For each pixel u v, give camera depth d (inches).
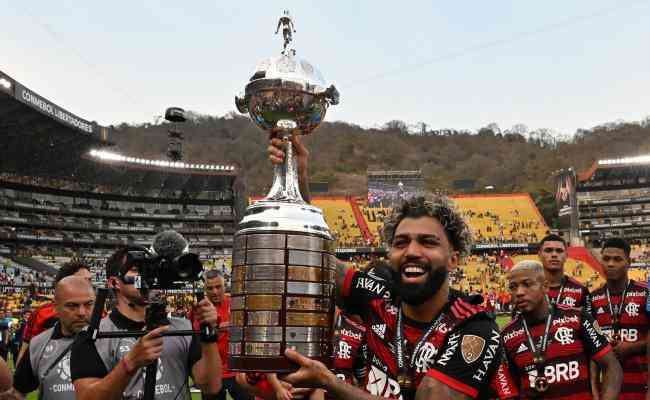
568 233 2581.2
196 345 141.5
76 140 1820.9
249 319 73.0
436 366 83.8
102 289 110.8
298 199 82.2
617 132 4975.4
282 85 85.1
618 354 202.5
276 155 86.0
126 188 2303.2
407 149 5807.1
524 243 2380.7
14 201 1948.8
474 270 2128.4
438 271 85.6
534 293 169.2
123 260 132.0
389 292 97.3
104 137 1851.6
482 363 83.9
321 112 89.8
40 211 2031.3
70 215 2128.4
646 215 2755.9
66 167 2030.0
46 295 1497.3
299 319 72.8
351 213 2689.5
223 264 2034.9
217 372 139.3
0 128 1642.5
